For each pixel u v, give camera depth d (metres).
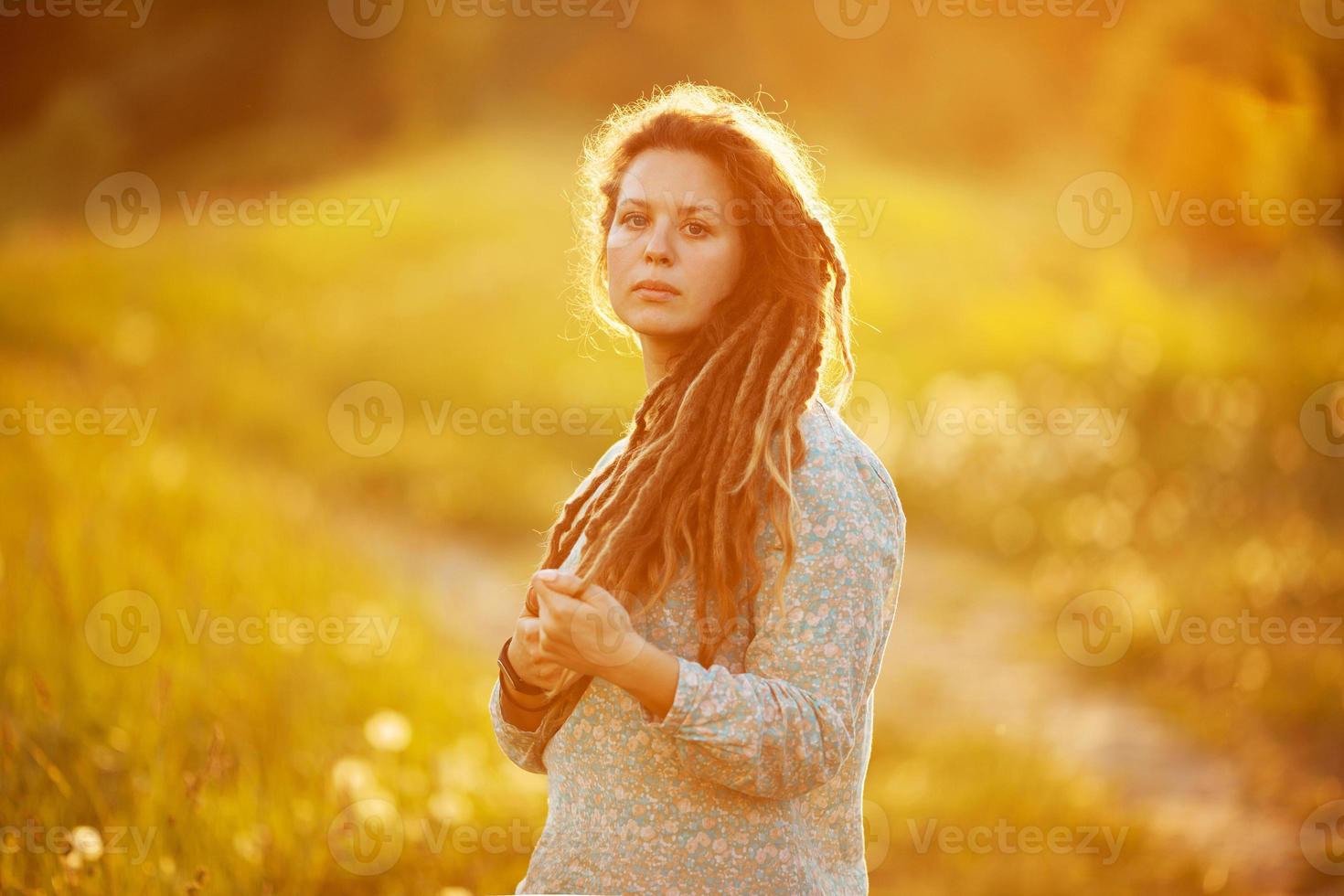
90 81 81.81
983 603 24.98
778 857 5.00
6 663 11.28
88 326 39.75
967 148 72.69
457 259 48.25
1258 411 31.30
